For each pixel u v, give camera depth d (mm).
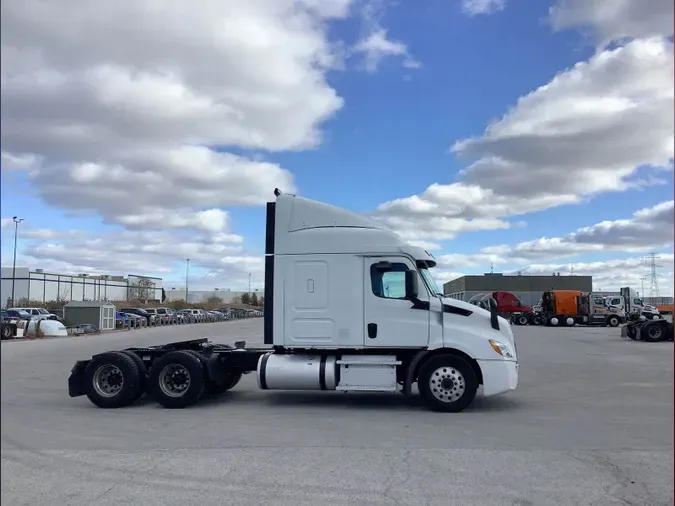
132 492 5680
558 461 6707
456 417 9500
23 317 44375
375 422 9094
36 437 8062
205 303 122562
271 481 6000
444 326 10070
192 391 10469
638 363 18266
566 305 48344
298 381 10258
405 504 5332
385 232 10414
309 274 10445
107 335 37688
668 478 6062
